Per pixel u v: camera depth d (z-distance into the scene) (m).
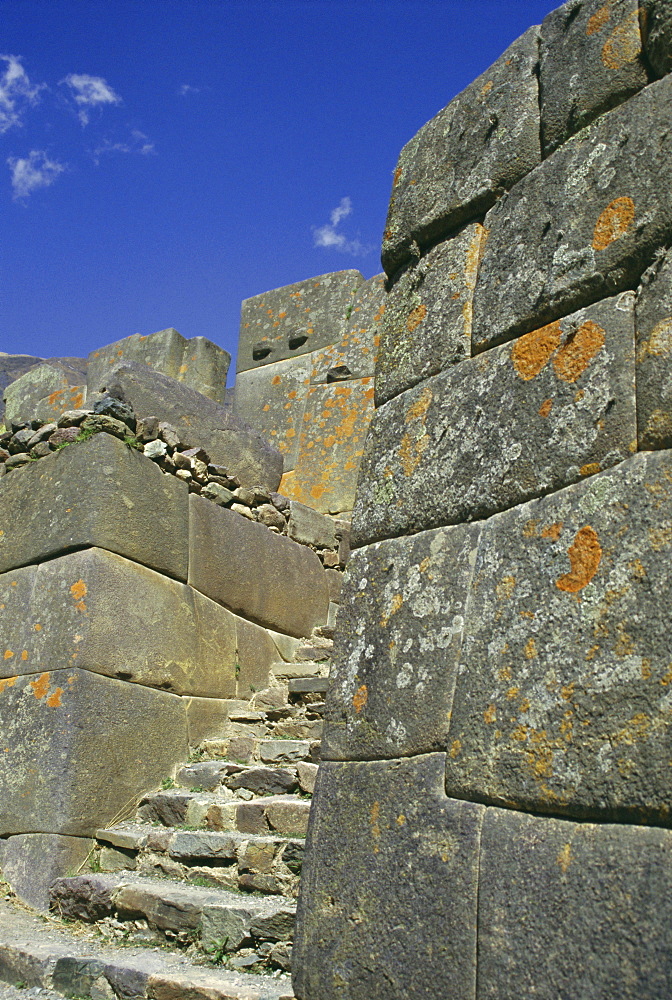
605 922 1.72
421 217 2.94
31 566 4.85
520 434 2.33
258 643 5.80
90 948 3.45
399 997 2.04
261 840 3.75
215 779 4.55
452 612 2.33
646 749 1.76
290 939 3.17
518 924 1.86
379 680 2.45
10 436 5.34
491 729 2.09
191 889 3.67
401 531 2.62
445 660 2.29
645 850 1.71
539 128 2.64
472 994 1.90
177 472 5.44
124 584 4.75
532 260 2.48
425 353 2.77
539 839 1.90
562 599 2.05
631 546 1.94
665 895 1.65
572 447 2.17
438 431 2.60
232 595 5.65
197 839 3.91
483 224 2.77
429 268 2.88
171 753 4.78
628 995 1.64
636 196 2.22
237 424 6.99
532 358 2.37
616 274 2.22
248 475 6.92
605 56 2.44
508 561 2.22
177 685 4.96
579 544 2.05
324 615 6.55
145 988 3.03
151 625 4.86
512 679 2.09
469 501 2.42
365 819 2.31
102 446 4.88
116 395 6.09
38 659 4.55
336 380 9.69
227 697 5.38
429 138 3.03
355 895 2.24
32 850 4.14
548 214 2.47
